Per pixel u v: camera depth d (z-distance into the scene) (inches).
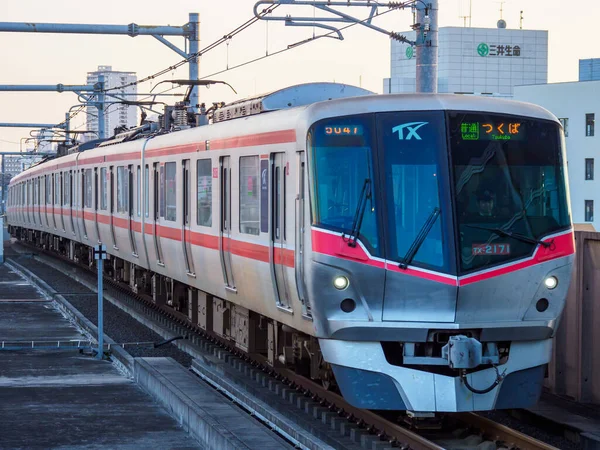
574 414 506.9
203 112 866.1
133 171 952.9
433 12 708.0
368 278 455.2
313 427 500.4
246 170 590.9
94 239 1210.0
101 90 1491.1
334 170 464.1
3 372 638.5
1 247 1728.6
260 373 634.2
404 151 463.2
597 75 3599.9
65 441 453.4
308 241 466.0
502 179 468.1
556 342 558.3
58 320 942.4
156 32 1106.1
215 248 660.1
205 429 441.4
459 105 470.3
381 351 458.9
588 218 3112.7
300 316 503.2
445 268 453.7
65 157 1459.2
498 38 5226.4
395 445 451.8
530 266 464.8
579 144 3115.2
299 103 622.2
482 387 456.8
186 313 890.1
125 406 532.1
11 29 1069.1
